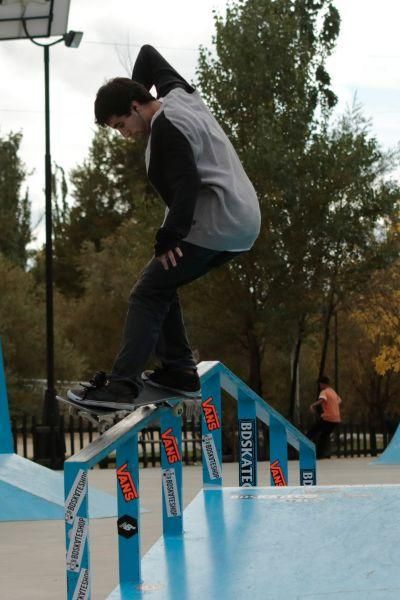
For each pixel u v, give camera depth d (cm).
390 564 461
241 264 2523
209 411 684
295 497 620
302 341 2806
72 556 391
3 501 997
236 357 2978
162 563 495
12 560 760
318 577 455
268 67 2541
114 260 3909
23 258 4956
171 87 461
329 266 2567
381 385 4731
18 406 3356
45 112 2122
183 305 2633
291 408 2705
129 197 5566
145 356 447
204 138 442
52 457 1984
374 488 636
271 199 2506
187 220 422
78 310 3966
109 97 451
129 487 469
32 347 3450
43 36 1692
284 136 2523
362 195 2517
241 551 506
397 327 3366
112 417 444
